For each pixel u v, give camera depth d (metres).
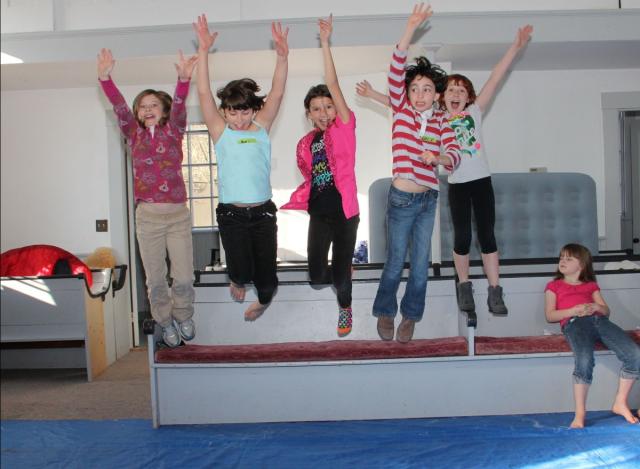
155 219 3.33
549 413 3.60
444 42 4.82
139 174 3.33
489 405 3.59
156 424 3.57
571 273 3.71
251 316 3.66
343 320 3.43
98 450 3.26
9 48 4.97
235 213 3.23
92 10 5.04
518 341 3.55
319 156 3.25
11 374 5.42
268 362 3.52
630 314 4.00
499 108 6.03
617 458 2.97
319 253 3.27
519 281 4.02
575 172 5.80
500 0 4.91
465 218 3.53
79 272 5.47
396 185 3.21
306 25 4.80
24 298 5.14
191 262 3.50
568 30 4.85
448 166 3.02
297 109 6.16
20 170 6.37
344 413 3.59
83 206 6.32
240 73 5.78
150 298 3.51
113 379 5.14
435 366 3.58
